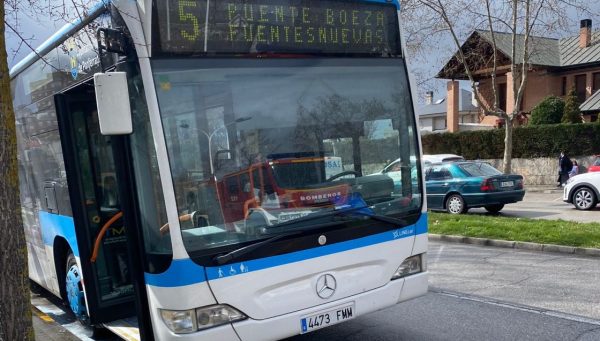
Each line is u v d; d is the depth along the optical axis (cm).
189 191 356
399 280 437
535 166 2681
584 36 3509
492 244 1042
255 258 367
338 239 403
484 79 3716
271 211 384
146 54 353
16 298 326
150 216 363
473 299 653
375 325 568
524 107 3672
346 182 422
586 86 3462
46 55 539
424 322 571
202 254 351
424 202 461
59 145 525
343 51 438
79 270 532
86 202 495
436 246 1070
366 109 444
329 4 432
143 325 376
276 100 401
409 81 472
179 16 365
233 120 381
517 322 556
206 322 351
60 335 574
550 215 1493
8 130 318
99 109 340
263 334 367
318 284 391
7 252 321
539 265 835
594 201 1533
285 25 410
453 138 3016
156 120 349
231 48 386
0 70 313
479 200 1459
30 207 666
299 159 404
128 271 514
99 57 393
